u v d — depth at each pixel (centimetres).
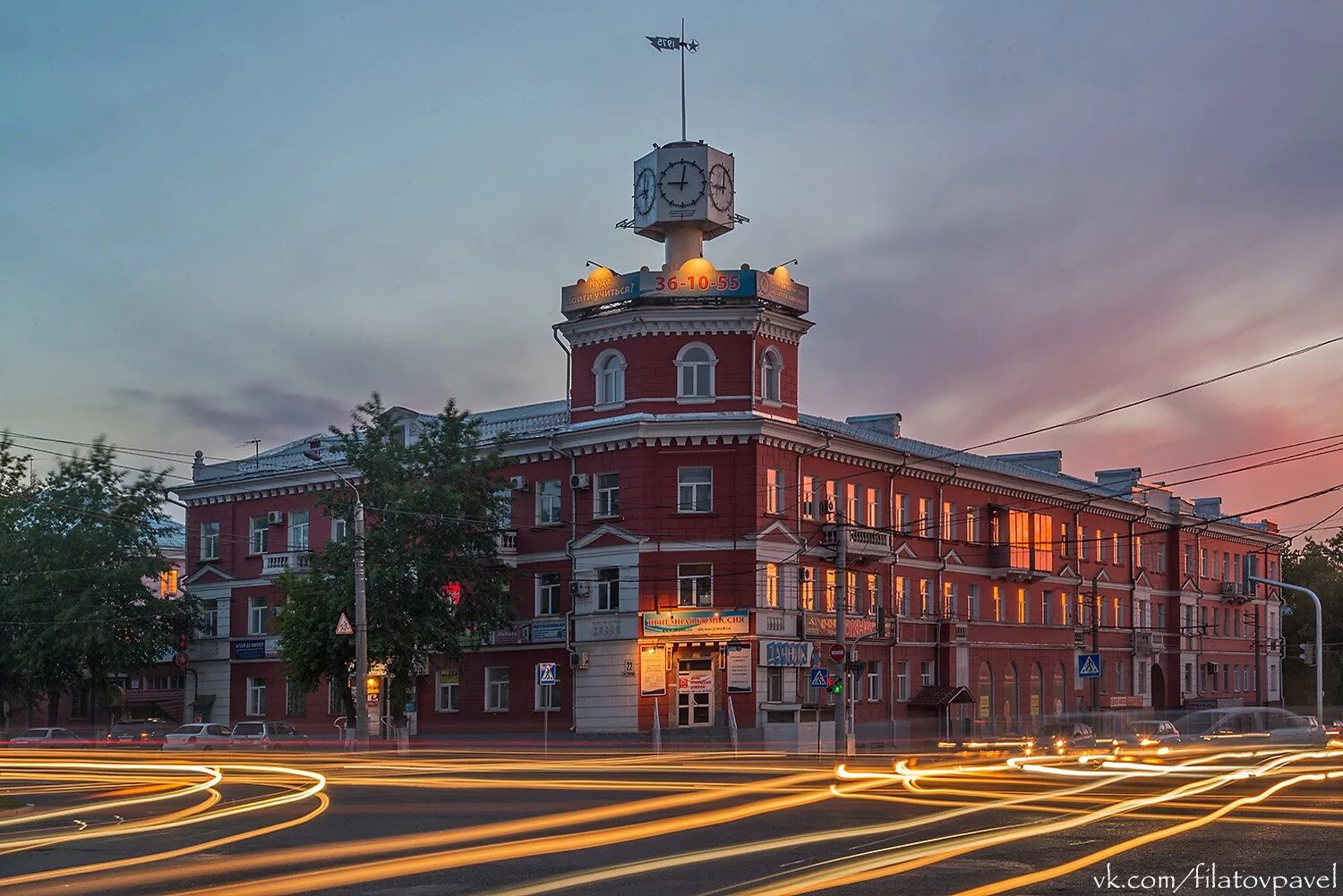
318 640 5041
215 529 6656
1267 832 1809
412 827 1981
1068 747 4950
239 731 5166
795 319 5406
